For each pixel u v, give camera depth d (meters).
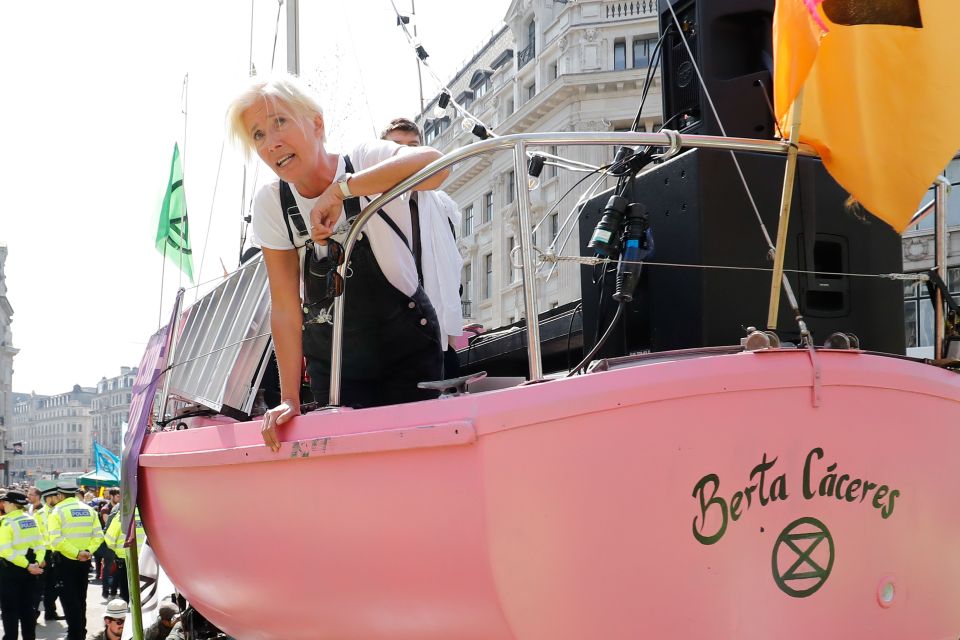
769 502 1.90
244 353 3.24
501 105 29.48
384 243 2.61
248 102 2.41
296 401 2.30
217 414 3.36
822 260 2.74
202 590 2.69
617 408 1.76
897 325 2.79
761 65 3.08
